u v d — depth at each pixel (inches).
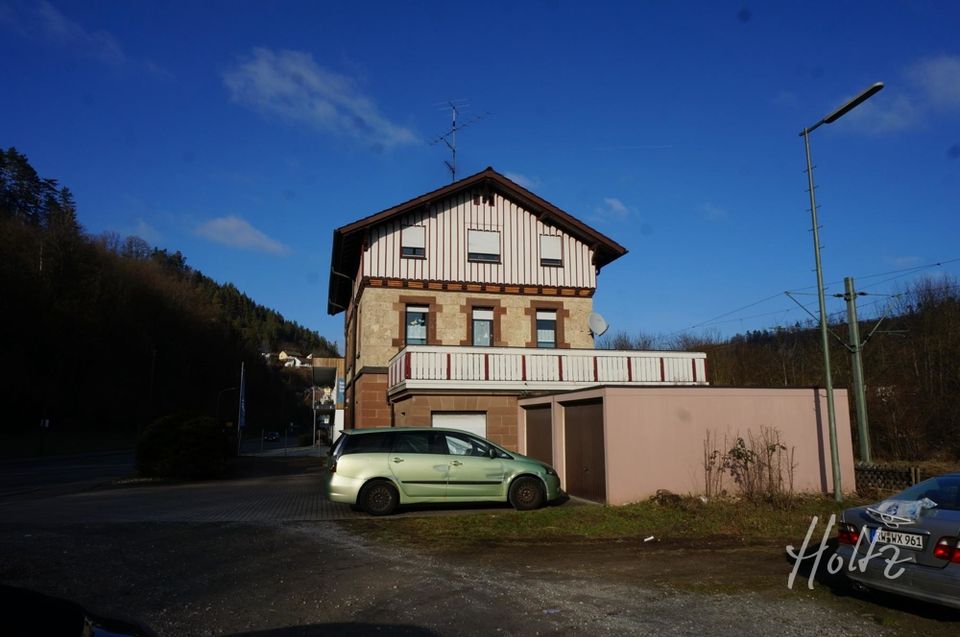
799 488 564.4
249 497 620.1
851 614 237.8
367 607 240.2
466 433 516.7
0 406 2236.7
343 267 979.3
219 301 5364.2
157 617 226.5
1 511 519.2
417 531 410.0
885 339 1254.9
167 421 868.0
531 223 914.1
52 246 2466.8
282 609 237.0
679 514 464.4
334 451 507.5
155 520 456.4
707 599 256.7
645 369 768.3
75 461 1707.7
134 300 2856.8
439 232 881.5
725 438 554.9
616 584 279.9
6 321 2149.4
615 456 527.5
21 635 105.0
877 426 1128.8
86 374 2603.3
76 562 314.8
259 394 4116.6
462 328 866.8
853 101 499.5
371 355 835.4
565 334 900.0
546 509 496.4
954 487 250.8
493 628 217.3
